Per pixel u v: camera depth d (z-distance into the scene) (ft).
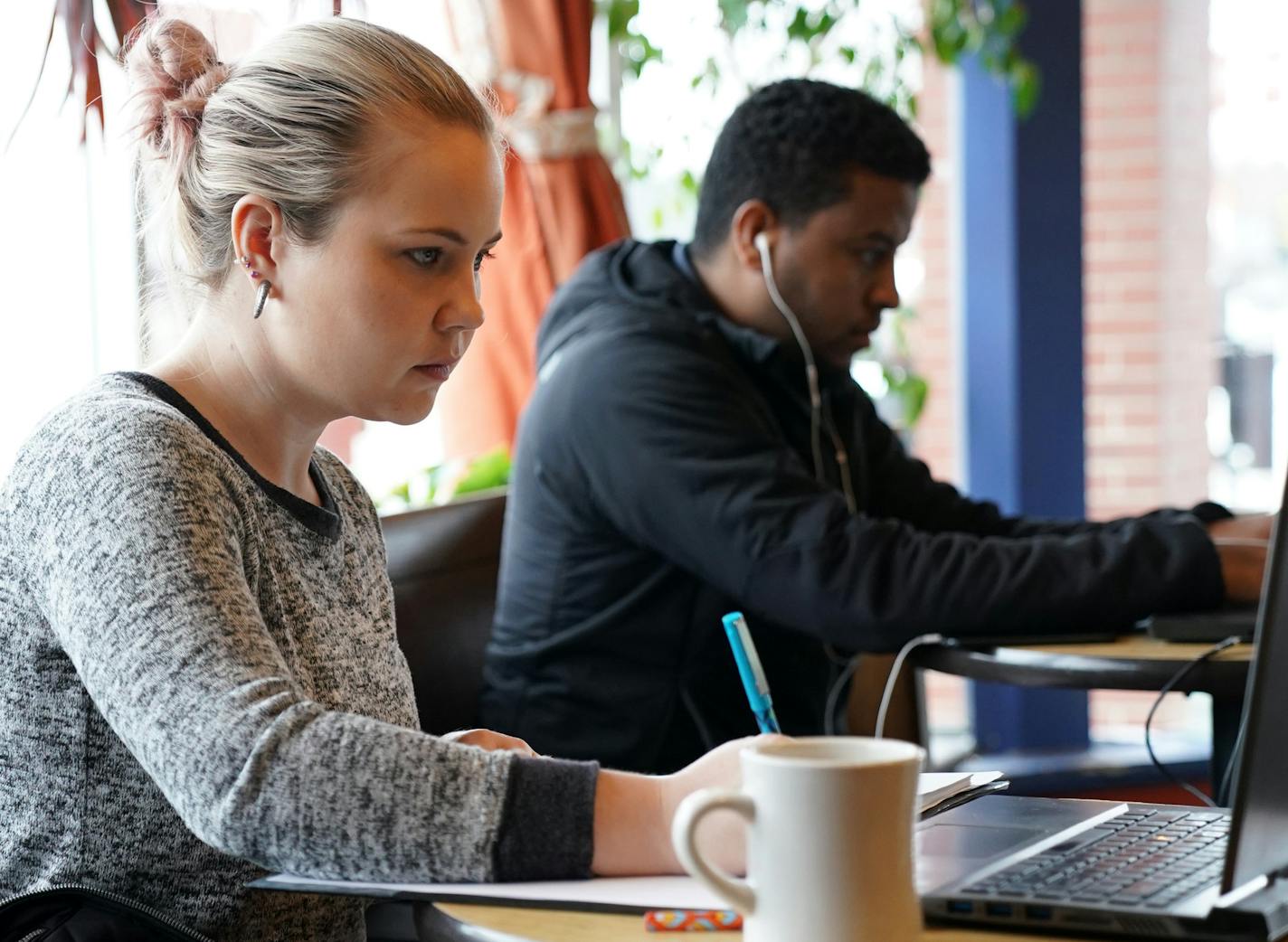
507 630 6.40
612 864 2.94
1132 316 14.21
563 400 6.29
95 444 3.34
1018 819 3.26
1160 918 2.49
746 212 6.54
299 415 3.81
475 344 9.07
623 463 6.08
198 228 3.70
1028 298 11.35
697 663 6.26
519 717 6.27
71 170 6.68
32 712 3.44
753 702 3.51
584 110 9.24
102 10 6.01
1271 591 2.43
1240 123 14.17
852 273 6.57
